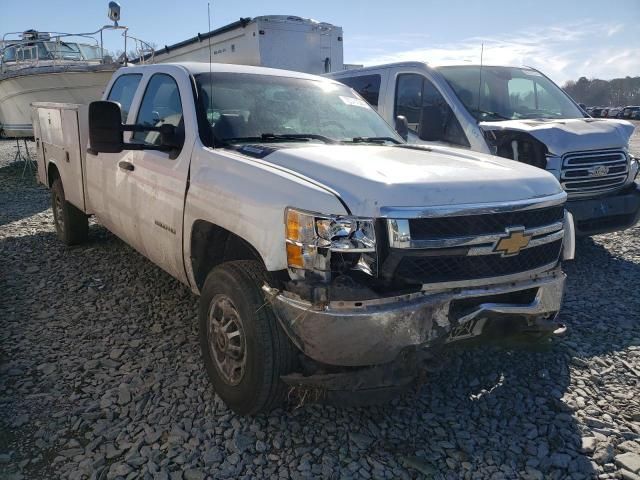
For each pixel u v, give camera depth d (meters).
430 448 2.91
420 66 6.75
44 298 4.90
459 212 2.70
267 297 2.78
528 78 7.09
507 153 5.79
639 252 6.66
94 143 3.53
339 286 2.56
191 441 2.91
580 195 5.72
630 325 4.52
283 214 2.76
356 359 2.63
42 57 14.88
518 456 2.87
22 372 3.59
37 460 2.76
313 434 3.00
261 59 10.55
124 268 5.70
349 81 7.91
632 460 2.84
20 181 13.00
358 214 2.62
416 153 3.48
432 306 2.67
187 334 4.18
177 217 3.62
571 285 5.49
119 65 12.59
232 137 3.68
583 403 3.35
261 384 2.87
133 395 3.34
